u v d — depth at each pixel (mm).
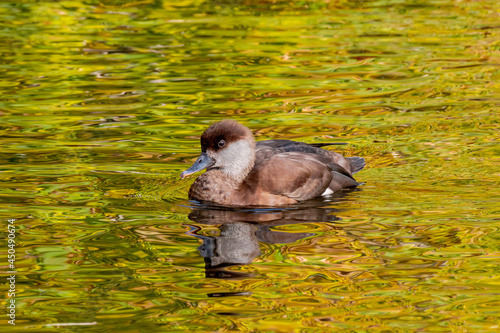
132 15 24750
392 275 8742
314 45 21141
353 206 11406
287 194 11758
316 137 14461
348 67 19156
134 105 16484
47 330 7570
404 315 7824
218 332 7516
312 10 25125
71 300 8195
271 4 26000
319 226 10500
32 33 22531
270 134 14570
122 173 12773
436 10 24844
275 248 9633
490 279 8602
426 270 8867
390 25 23031
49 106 16438
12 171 12688
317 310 7949
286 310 7961
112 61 19875
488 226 10266
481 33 21891
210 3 26219
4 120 15484
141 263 9148
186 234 10195
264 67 19266
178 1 26438
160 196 11898
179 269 8969
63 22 23750
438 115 15625
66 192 11828
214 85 17891
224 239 9977
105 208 11211
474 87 17344
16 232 10148
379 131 14797
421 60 19562
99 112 16031
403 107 16172
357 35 22031
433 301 8109
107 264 9125
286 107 16297
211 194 11781
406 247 9578
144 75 18703
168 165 13195
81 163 13195
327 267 8984
